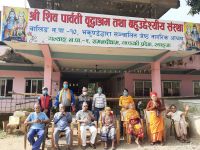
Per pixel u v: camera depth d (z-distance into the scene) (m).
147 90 16.17
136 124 7.22
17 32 8.22
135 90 15.94
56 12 8.53
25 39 8.26
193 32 9.76
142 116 9.40
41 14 8.42
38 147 6.21
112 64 13.41
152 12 12.60
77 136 7.29
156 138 7.14
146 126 7.88
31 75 14.51
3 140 7.76
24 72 14.46
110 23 8.98
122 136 8.03
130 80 15.94
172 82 16.44
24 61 13.36
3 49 13.18
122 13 14.55
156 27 9.41
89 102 8.39
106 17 8.95
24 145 6.70
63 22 8.56
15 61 13.26
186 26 9.72
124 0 12.47
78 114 7.07
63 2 12.94
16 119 8.83
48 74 10.28
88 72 16.19
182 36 9.63
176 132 7.66
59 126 6.64
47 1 12.06
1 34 8.12
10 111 12.82
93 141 6.78
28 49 10.09
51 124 7.23
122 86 16.66
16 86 14.25
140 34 9.23
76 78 21.48
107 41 8.91
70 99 7.65
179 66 14.83
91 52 10.65
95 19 8.84
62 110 6.78
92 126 6.94
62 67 14.83
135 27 9.20
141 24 9.27
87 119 7.04
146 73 16.19
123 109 7.95
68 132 6.54
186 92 16.59
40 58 11.45
